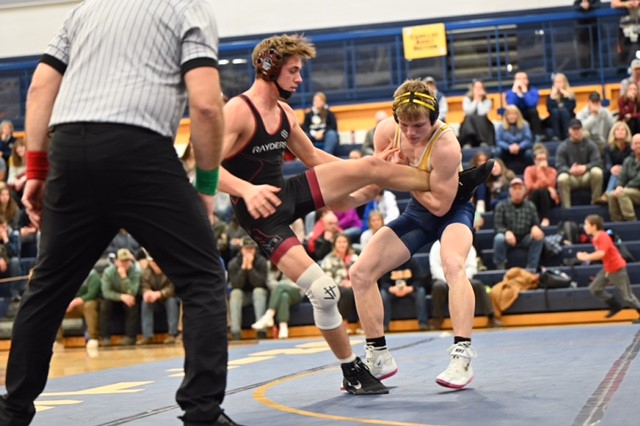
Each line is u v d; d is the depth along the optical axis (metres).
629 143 13.05
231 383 5.66
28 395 3.25
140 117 3.02
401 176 4.82
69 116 3.06
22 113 16.70
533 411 3.68
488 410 3.79
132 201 3.04
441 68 16.08
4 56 17.75
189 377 3.03
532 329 9.88
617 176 12.69
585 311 11.20
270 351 8.77
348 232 12.54
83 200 3.06
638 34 14.85
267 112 4.70
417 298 11.28
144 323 12.01
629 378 4.59
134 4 3.17
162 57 3.11
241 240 12.00
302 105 16.16
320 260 12.00
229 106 4.61
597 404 3.74
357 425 3.53
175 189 3.06
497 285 11.33
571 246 11.93
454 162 4.84
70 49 3.28
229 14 17.30
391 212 12.59
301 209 4.75
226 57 16.12
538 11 16.38
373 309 5.06
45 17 17.67
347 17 16.94
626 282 10.75
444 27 15.32
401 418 3.69
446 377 4.61
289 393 4.91
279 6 17.17
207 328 3.04
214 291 3.09
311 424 3.62
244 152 4.66
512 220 11.95
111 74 3.08
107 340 11.99
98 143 2.99
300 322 11.81
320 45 16.64
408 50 15.45
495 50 15.97
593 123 13.63
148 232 3.07
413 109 4.65
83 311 12.02
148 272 12.02
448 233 4.96
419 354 7.13
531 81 15.73
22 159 14.78
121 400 5.00
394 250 5.07
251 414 4.08
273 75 4.65
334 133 14.53
